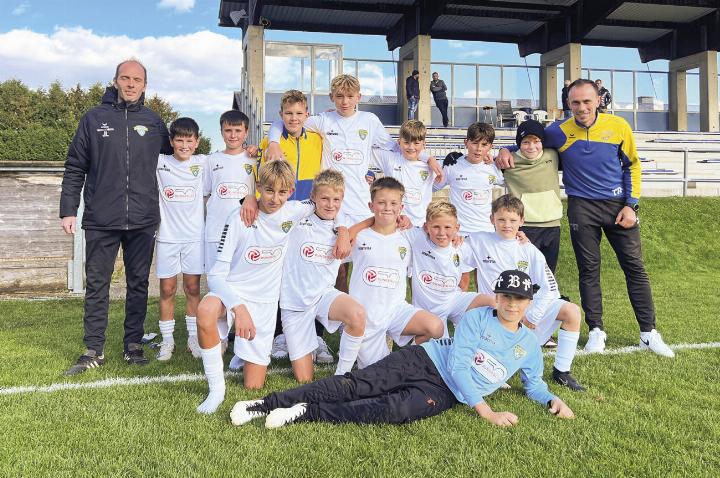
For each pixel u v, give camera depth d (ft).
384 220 11.85
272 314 11.54
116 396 10.47
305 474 7.27
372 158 16.53
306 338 11.85
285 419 8.90
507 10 57.16
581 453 7.98
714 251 29.60
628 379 11.52
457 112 60.90
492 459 7.77
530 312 11.86
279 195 11.00
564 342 11.37
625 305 19.98
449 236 12.19
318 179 11.76
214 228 14.75
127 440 8.38
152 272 23.86
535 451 8.02
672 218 33.09
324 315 11.56
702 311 18.47
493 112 61.46
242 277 11.32
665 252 29.27
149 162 13.29
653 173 41.60
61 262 23.58
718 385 11.08
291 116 14.93
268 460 7.70
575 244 14.97
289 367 12.92
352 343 11.14
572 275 26.07
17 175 23.11
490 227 16.55
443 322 11.60
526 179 15.60
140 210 13.12
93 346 12.71
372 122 16.22
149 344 15.25
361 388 9.32
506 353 9.79
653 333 13.89
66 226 12.75
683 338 14.94
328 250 11.98
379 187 11.75
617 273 26.71
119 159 12.88
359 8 53.47
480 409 9.34
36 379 11.57
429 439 8.43
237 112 14.85
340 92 15.39
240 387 11.21
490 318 9.78
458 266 12.84
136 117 13.23
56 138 65.16
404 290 12.37
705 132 55.21
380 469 7.41
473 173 16.43
